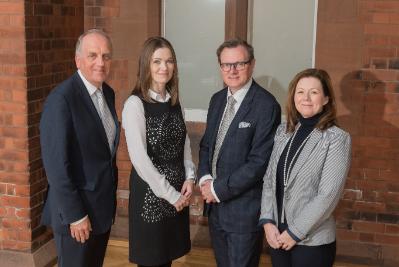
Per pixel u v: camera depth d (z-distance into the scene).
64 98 2.61
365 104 3.90
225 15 4.11
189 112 4.33
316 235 2.52
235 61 2.78
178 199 2.88
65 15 4.09
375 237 4.02
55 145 2.58
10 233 3.85
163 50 2.81
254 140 2.84
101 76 2.71
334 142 2.47
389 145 3.90
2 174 3.79
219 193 2.87
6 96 3.69
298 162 2.52
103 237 2.91
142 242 2.94
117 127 2.93
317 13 3.90
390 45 3.80
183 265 4.01
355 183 4.00
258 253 3.00
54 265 4.00
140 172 2.83
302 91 2.51
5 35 3.61
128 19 4.23
